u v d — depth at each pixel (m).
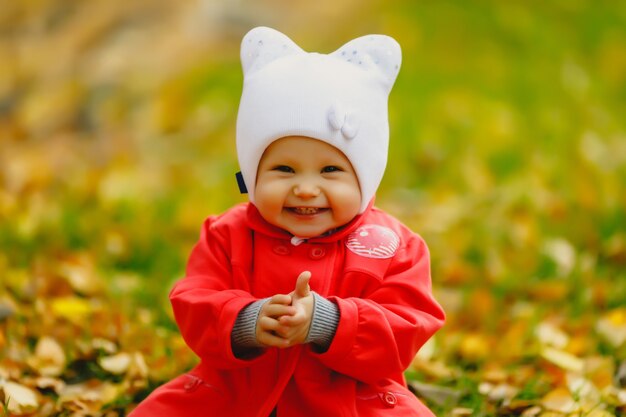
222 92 6.77
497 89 7.01
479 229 5.11
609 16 8.25
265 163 2.78
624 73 7.53
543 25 7.91
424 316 2.79
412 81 7.00
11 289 4.22
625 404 3.29
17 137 6.42
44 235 4.91
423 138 6.32
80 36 7.11
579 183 5.51
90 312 3.98
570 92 7.07
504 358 3.75
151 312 4.11
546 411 3.26
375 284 2.81
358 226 2.91
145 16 7.27
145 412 2.78
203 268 2.87
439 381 3.56
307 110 2.71
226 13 7.31
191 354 3.64
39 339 3.77
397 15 7.64
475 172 5.79
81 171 5.91
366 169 2.79
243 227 2.91
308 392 2.75
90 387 3.43
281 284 2.80
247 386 2.80
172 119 6.55
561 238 5.02
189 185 5.75
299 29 7.27
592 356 3.75
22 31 7.07
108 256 4.76
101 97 6.71
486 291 4.30
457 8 7.84
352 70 2.82
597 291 4.28
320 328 2.63
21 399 3.21
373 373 2.71
